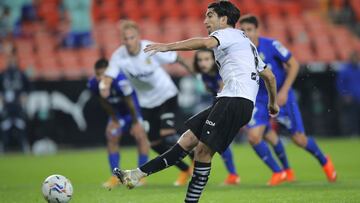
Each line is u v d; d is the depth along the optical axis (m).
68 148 65.06
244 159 52.47
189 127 21.97
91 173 43.44
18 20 74.94
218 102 21.28
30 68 67.44
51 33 75.31
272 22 80.94
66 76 65.50
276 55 33.75
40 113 63.97
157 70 36.59
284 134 62.75
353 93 70.38
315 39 79.62
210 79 35.84
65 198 23.23
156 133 37.16
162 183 36.56
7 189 33.78
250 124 33.56
